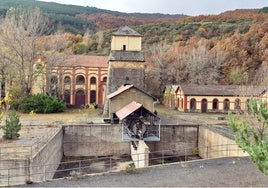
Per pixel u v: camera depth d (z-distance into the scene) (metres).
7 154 23.02
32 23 56.09
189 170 19.92
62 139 35.38
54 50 62.00
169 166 20.88
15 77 54.91
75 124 36.69
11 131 28.89
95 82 66.88
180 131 37.53
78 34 118.06
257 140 13.30
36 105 49.53
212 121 44.06
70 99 65.94
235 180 17.91
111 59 48.12
